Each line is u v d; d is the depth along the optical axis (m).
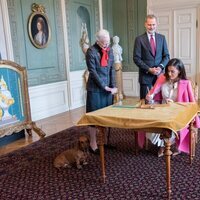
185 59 6.28
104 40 2.85
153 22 3.32
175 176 2.49
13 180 2.61
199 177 2.45
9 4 4.46
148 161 2.87
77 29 5.94
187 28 6.12
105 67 2.95
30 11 4.83
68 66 5.73
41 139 3.84
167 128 1.95
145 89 3.43
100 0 6.48
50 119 5.05
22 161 3.07
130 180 2.47
